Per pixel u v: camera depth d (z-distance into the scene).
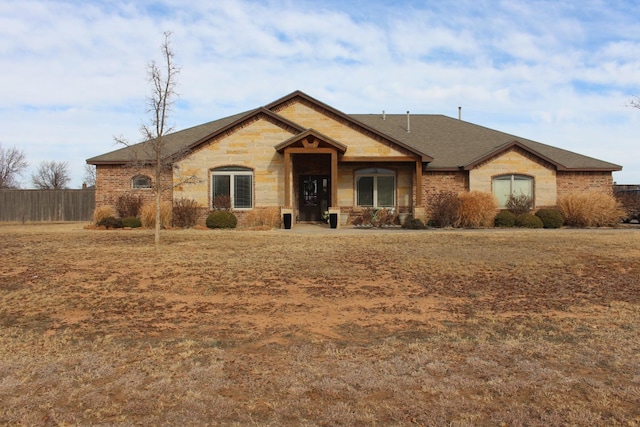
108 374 5.28
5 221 31.52
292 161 24.52
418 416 4.30
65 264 11.79
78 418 4.28
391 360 5.66
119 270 11.03
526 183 25.19
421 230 21.33
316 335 6.73
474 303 8.41
